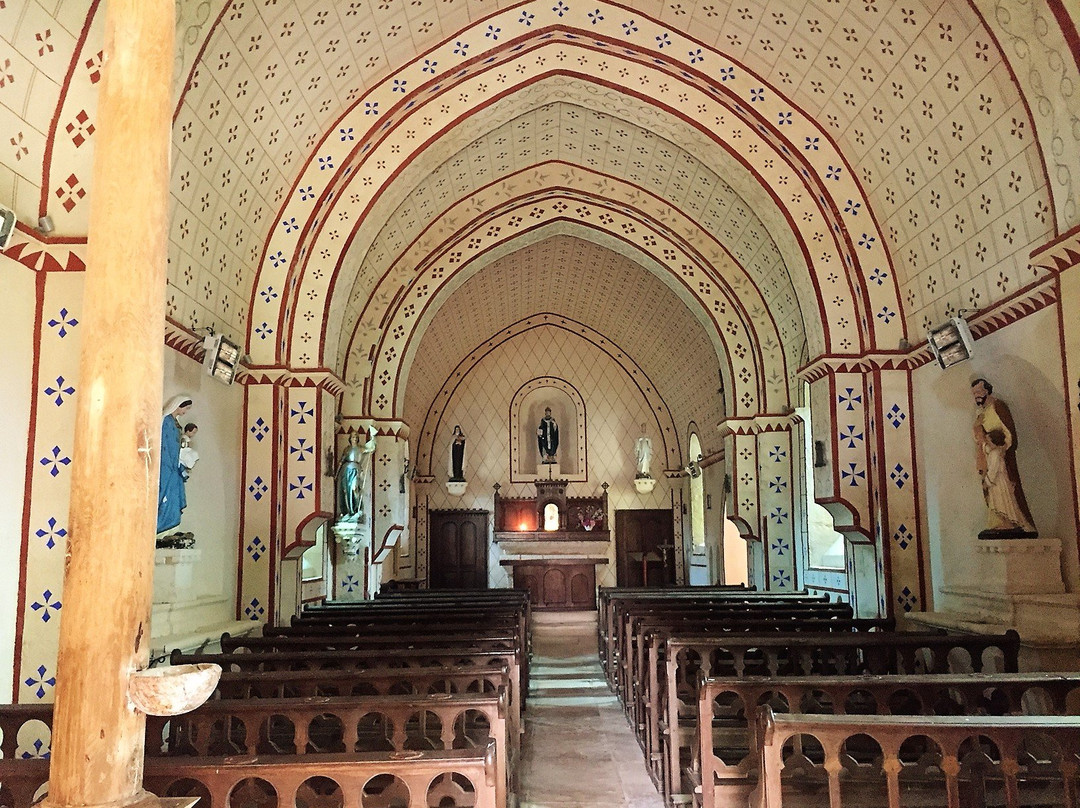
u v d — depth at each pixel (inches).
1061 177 276.5
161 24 142.3
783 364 600.4
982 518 359.6
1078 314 272.5
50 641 254.4
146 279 136.0
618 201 590.2
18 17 235.3
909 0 319.9
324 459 433.1
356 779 142.4
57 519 257.3
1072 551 299.4
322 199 422.9
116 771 124.5
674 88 434.3
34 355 260.2
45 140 262.2
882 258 425.1
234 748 214.4
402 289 600.4
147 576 132.0
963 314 361.7
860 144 406.0
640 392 932.0
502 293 806.5
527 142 538.6
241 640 327.3
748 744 226.7
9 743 189.0
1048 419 309.6
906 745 232.7
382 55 401.4
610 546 907.4
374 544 608.1
